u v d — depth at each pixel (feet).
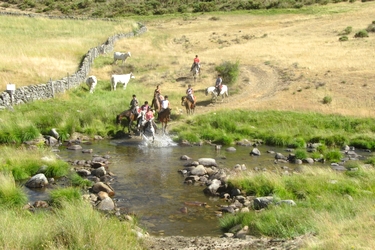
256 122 92.79
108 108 91.81
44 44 147.74
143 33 204.54
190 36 201.98
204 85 122.72
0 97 84.02
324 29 199.41
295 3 267.18
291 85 118.42
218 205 46.57
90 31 189.57
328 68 130.82
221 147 78.69
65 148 72.38
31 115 82.28
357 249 26.68
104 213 41.88
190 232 38.78
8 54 123.34
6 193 43.39
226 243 33.47
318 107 101.86
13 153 58.85
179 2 302.86
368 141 83.41
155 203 46.78
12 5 303.89
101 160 63.67
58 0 318.04
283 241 32.50
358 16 222.89
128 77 114.01
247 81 125.08
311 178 51.34
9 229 30.73
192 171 57.93
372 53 145.79
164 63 144.36
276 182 49.44
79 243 28.94
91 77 107.65
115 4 304.50
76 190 45.73
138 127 83.97
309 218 35.73
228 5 278.67
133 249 30.66
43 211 40.73
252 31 208.64
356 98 105.70
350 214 36.68
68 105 93.20
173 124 91.09
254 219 38.29
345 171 59.31
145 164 63.67
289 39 181.98
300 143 81.20
